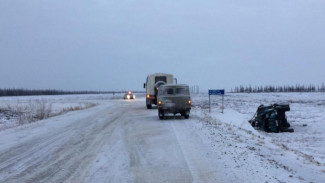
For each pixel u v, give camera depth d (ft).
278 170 29.50
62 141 45.96
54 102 214.90
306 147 52.24
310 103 170.30
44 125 67.51
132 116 84.84
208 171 28.43
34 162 33.12
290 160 36.35
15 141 46.96
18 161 33.71
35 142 45.60
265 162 32.24
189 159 33.06
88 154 36.55
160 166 30.58
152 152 36.96
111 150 38.60
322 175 30.37
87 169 29.86
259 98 234.99
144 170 29.30
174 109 71.97
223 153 35.37
